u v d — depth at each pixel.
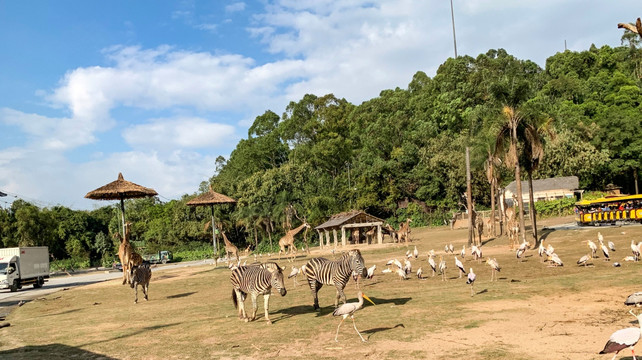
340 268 13.98
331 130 106.69
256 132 113.50
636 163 74.69
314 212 75.88
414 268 26.27
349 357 9.18
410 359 8.77
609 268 18.78
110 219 102.94
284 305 16.30
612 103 86.44
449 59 109.88
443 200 81.31
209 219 85.25
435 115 91.25
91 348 11.88
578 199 68.69
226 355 10.05
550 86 93.69
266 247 74.69
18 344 13.29
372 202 80.62
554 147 70.69
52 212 88.75
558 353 8.50
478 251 24.44
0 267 38.56
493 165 42.88
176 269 48.47
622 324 10.16
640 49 109.81
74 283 45.03
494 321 11.13
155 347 11.34
